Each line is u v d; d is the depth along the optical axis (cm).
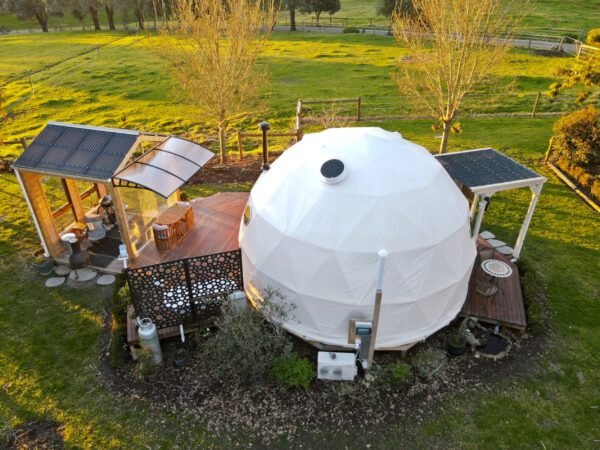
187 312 984
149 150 1216
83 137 1161
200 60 1703
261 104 2530
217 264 950
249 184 1712
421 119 2475
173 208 1278
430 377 912
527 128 2281
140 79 3481
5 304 1123
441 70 1705
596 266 1254
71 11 6438
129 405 868
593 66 1680
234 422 834
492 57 1612
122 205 1109
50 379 925
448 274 938
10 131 2508
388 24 5591
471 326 1011
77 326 1057
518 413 853
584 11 5478
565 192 1645
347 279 873
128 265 1169
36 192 1165
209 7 1659
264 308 914
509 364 952
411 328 933
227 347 842
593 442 802
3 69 3844
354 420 838
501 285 1131
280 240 934
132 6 5588
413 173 962
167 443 802
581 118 1753
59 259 1248
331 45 4519
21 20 6669
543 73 3234
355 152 983
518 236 1305
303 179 970
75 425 834
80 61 4100
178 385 902
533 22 4928
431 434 816
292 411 852
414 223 897
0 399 884
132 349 935
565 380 919
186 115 2680
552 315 1083
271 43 4700
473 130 2284
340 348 948
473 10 1520
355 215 887
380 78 3309
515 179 1098
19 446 797
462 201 1052
